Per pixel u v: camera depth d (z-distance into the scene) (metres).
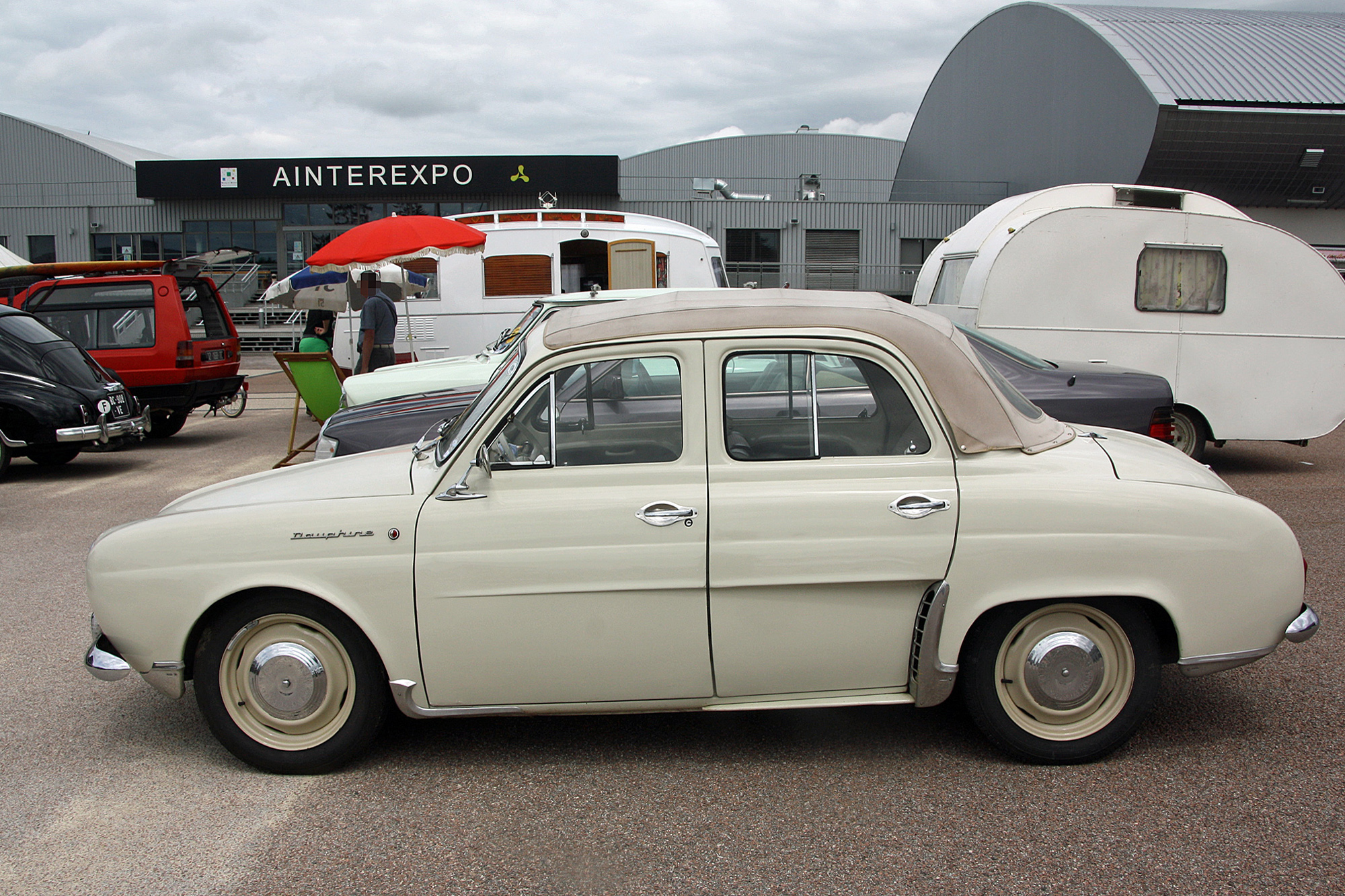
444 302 12.78
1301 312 9.20
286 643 3.57
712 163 43.12
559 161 33.31
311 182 33.62
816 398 3.48
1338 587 5.71
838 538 3.40
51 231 35.22
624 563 3.41
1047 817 3.25
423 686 3.53
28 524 8.00
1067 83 28.45
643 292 8.13
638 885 2.92
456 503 3.45
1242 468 9.84
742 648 3.48
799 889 2.88
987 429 3.50
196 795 3.51
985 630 3.51
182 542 3.51
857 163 43.16
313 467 4.02
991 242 9.38
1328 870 2.92
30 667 4.82
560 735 3.97
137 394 11.99
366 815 3.35
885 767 3.63
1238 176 24.77
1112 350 9.17
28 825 3.33
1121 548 3.42
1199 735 3.85
